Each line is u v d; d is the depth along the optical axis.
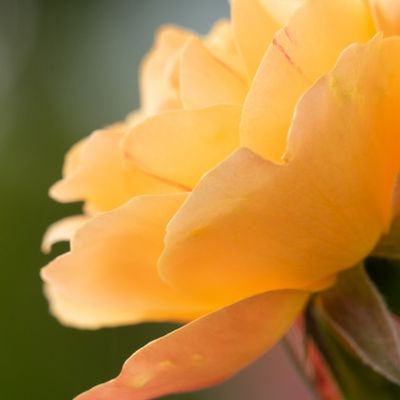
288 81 0.35
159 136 0.36
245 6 0.37
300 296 0.37
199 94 0.36
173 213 0.36
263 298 0.36
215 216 0.35
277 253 0.36
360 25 0.36
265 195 0.35
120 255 0.37
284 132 0.35
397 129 0.36
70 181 0.38
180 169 0.36
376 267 0.37
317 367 0.40
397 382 0.36
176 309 0.38
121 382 0.36
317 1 0.36
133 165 0.36
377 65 0.35
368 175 0.36
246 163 0.34
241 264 0.36
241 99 0.36
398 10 0.36
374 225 0.36
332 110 0.35
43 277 0.38
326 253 0.36
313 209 0.35
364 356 0.37
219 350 0.36
